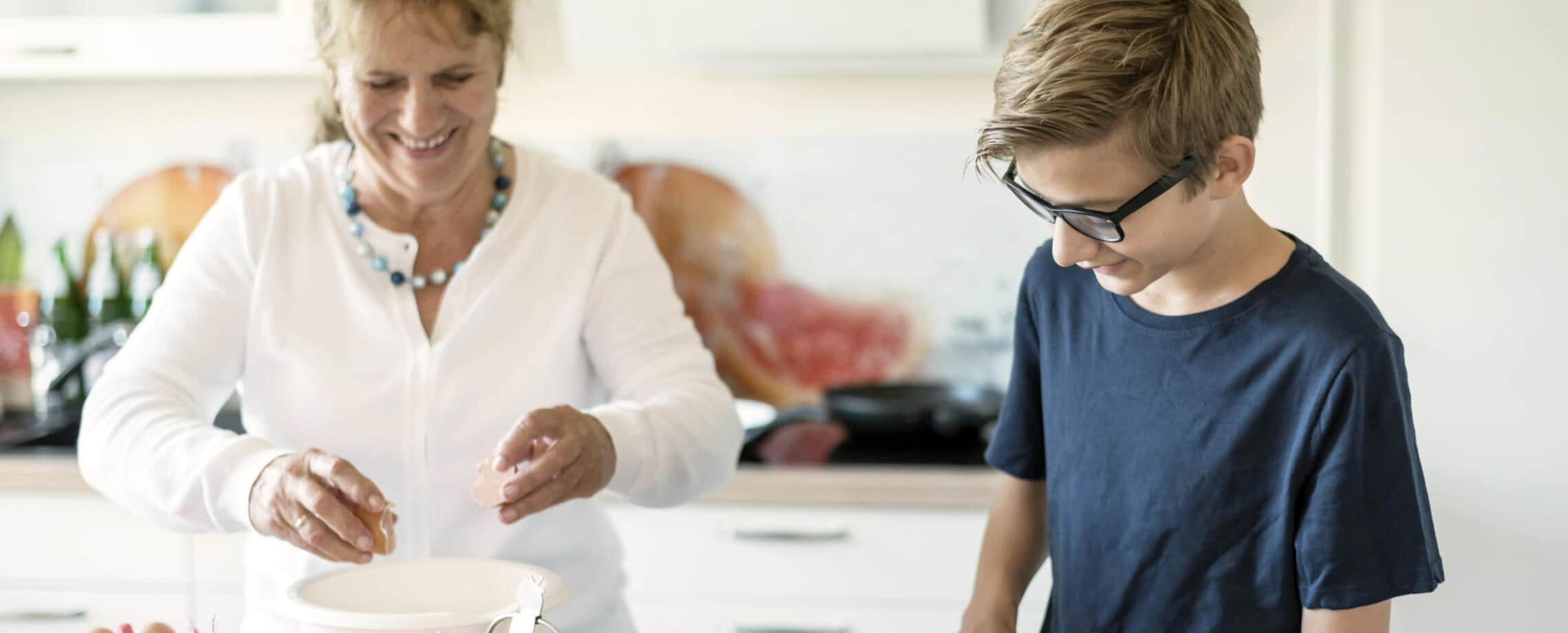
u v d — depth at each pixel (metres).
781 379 2.77
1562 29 2.09
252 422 1.44
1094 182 1.03
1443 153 2.14
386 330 1.41
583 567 1.45
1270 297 1.15
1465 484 2.17
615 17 2.41
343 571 1.12
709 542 2.24
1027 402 1.39
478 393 1.42
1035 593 2.17
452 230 1.46
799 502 2.22
